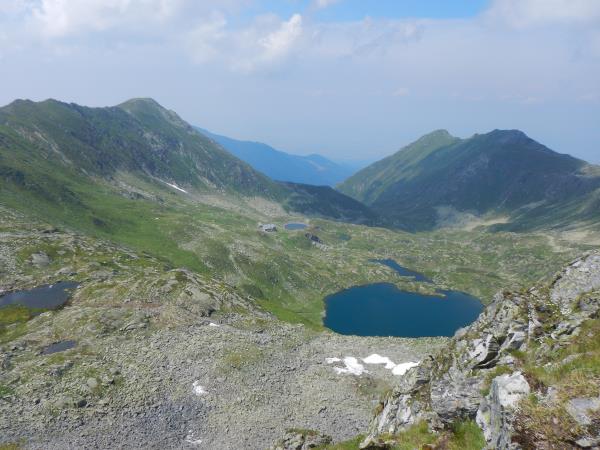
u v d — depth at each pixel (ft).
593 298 97.30
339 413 218.59
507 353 98.02
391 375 265.54
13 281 378.32
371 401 232.94
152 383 224.33
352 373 265.34
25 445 170.81
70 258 449.89
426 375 114.11
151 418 199.31
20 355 243.60
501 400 69.97
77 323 284.82
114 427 189.47
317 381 250.98
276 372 255.29
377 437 104.99
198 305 335.88
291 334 322.14
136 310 312.29
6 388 204.23
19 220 540.52
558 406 61.82
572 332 91.97
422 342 319.88
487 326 108.47
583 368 68.44
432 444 84.69
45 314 307.17
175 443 184.65
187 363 247.50
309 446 147.13
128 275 414.41
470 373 98.32
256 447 185.37
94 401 203.00
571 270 112.37
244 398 222.69
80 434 181.78
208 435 191.83
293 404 224.12
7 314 312.71
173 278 375.86
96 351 251.39
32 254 434.30
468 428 83.20
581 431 57.31
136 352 253.44
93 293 353.51
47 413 189.88
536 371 73.56
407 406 108.17
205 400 217.56
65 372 222.69
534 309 105.09
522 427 62.54
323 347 304.91
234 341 283.38
